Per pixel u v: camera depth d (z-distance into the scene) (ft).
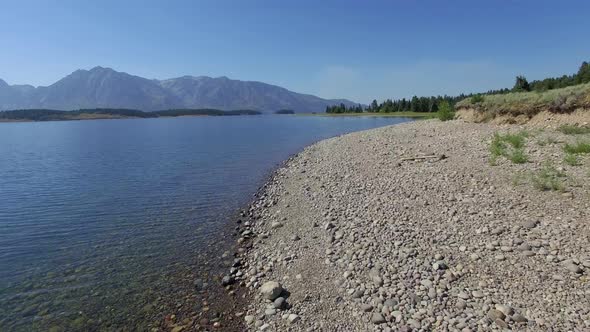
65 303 29.45
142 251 39.83
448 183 48.93
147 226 48.42
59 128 433.89
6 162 118.83
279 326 24.38
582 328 19.65
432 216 38.32
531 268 25.86
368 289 26.68
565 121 82.58
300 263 32.94
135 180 81.76
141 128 387.55
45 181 82.94
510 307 22.25
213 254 38.47
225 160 112.68
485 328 20.85
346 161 82.38
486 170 52.24
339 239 36.50
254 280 31.45
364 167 71.15
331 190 56.95
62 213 55.52
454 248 30.60
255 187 71.31
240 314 26.86
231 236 43.70
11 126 532.73
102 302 29.48
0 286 32.40
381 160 75.51
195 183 76.84
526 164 52.19
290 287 29.17
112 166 105.40
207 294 30.14
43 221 51.62
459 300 23.73
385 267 29.27
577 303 21.62
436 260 29.12
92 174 91.61
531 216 34.17
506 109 103.71
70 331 25.79
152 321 26.68
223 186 73.15
